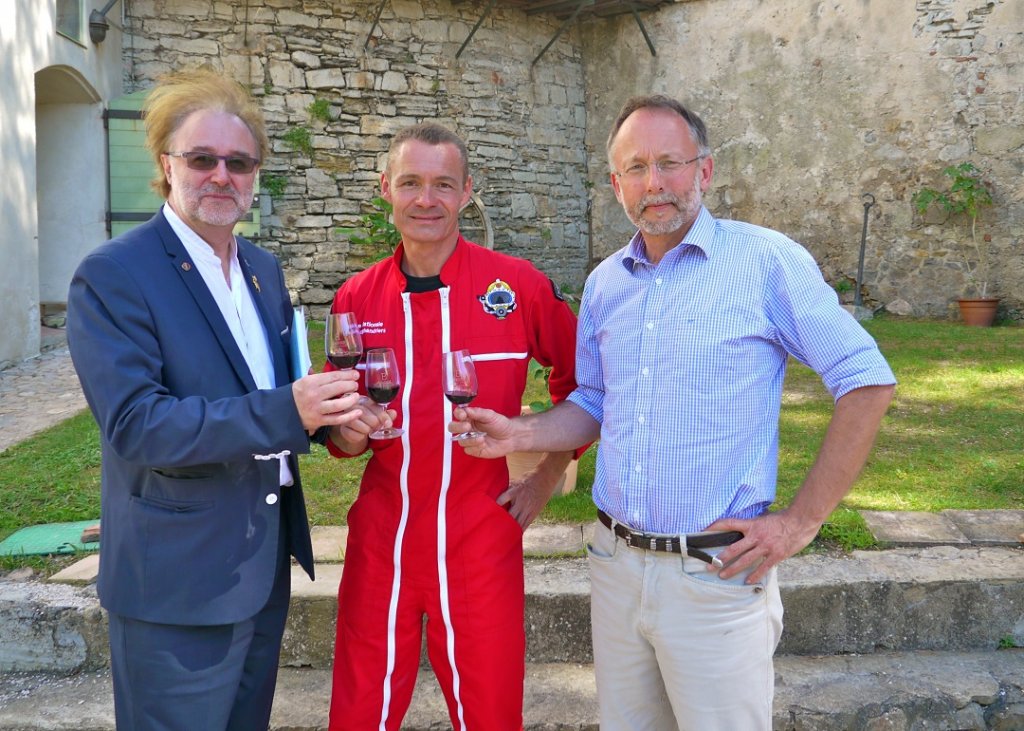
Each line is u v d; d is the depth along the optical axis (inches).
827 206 389.1
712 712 69.8
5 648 103.4
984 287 361.7
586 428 78.4
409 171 74.2
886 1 366.0
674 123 69.6
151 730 67.0
